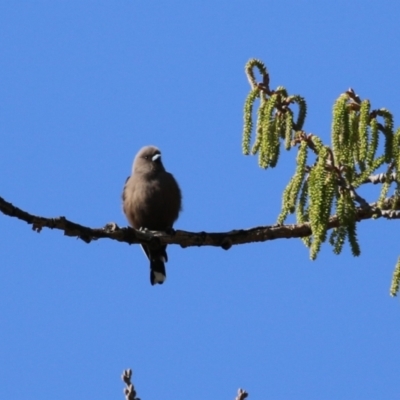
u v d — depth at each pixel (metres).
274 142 10.52
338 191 9.74
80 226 10.59
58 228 10.32
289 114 10.45
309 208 9.61
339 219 9.66
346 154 9.77
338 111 9.84
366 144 9.77
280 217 10.47
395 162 10.05
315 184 9.49
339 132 9.81
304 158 10.04
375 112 10.02
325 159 9.63
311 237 11.85
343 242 10.31
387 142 10.01
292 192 10.14
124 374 8.58
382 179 11.18
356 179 9.95
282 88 10.59
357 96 10.19
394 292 10.09
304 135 10.18
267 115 10.47
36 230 10.11
